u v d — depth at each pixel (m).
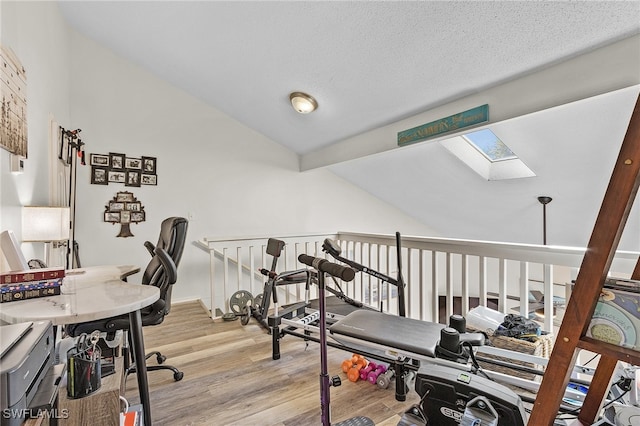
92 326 1.55
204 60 3.14
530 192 3.14
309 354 2.36
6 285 1.28
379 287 2.95
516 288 4.27
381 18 1.95
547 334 1.78
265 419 1.61
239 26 2.48
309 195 4.79
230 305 3.24
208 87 3.68
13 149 1.63
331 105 3.07
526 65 1.89
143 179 3.76
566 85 1.78
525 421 1.08
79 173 3.45
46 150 2.39
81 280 1.71
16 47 1.76
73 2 2.85
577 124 2.11
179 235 1.86
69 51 3.34
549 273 1.78
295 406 1.72
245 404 1.74
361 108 2.95
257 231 4.44
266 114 3.80
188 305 3.73
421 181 3.97
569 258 1.68
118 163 3.63
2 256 1.50
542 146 2.46
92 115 3.50
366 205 5.21
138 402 1.75
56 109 2.76
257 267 4.29
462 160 3.15
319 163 4.26
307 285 2.74
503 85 2.10
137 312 1.39
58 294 1.39
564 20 1.57
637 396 1.13
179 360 2.26
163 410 1.68
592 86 1.68
